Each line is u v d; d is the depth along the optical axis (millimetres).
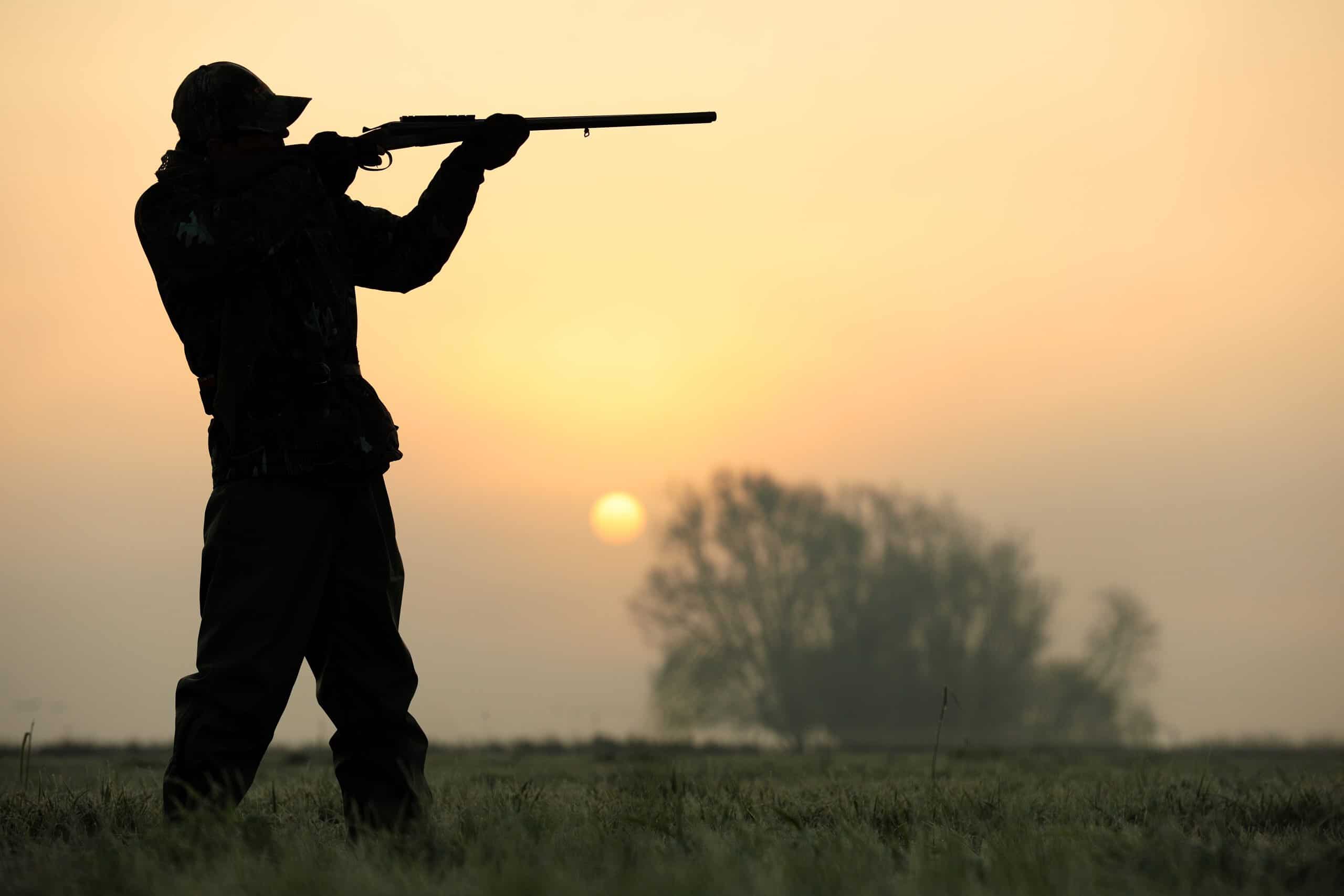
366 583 12383
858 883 9016
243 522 11836
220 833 10250
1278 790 17141
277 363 11883
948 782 19844
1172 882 9336
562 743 43125
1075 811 14398
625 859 9742
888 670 126500
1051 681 125938
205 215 11398
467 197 13148
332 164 12398
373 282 13047
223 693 11570
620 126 13531
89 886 9055
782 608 128250
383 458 12281
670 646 129375
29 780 17812
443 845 10539
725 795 15875
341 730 12445
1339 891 9398
